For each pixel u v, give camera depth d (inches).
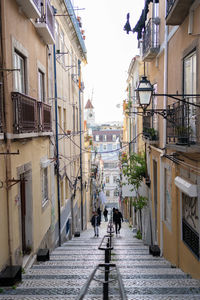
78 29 736.3
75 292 214.4
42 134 355.9
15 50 292.4
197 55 262.7
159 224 446.6
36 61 368.8
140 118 748.6
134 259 368.2
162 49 410.0
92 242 552.4
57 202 496.4
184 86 312.8
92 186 1338.6
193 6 268.5
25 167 306.7
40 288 225.5
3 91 252.1
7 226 257.6
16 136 262.8
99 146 2669.8
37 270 291.3
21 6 297.6
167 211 400.8
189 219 295.7
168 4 310.7
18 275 245.0
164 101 396.5
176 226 337.1
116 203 2445.9
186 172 301.7
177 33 335.6
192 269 275.6
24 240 327.3
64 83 601.6
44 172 416.5
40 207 372.5
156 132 454.0
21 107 272.7
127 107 995.3
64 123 618.2
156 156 474.9
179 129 278.8
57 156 486.6
